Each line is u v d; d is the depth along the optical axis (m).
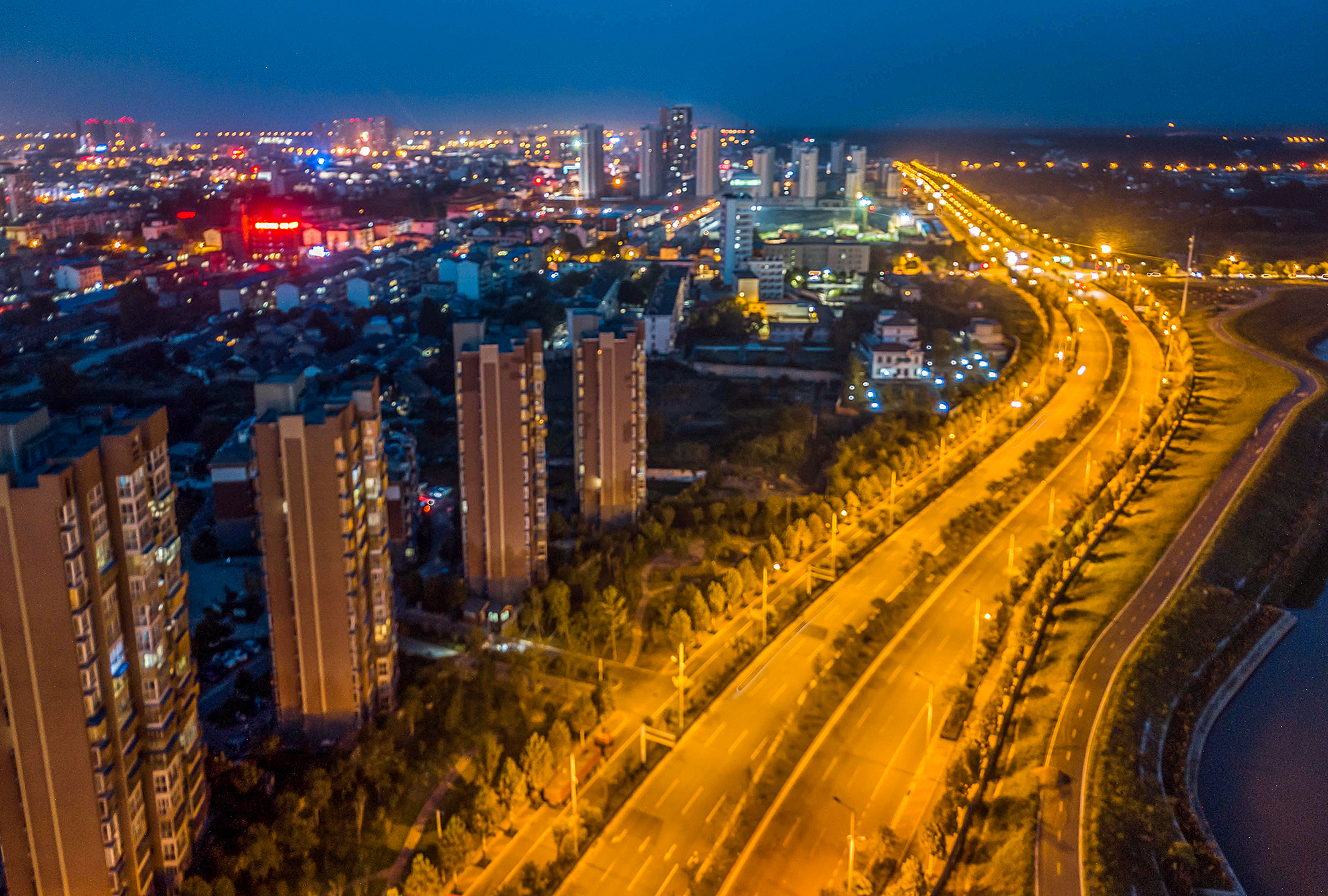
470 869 145.38
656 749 172.75
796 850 149.25
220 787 159.38
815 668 198.25
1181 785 170.25
